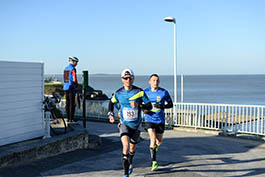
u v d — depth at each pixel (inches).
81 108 616.4
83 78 370.3
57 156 246.7
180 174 210.1
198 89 3828.7
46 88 1079.0
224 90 3555.6
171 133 426.6
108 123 543.2
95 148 298.4
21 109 253.0
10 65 241.1
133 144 199.5
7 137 240.1
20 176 188.2
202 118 439.8
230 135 401.4
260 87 4375.0
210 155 279.1
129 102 193.9
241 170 225.8
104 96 1073.5
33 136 266.7
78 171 209.8
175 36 521.7
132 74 191.9
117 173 208.2
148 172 214.1
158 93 229.0
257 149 313.0
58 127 339.3
